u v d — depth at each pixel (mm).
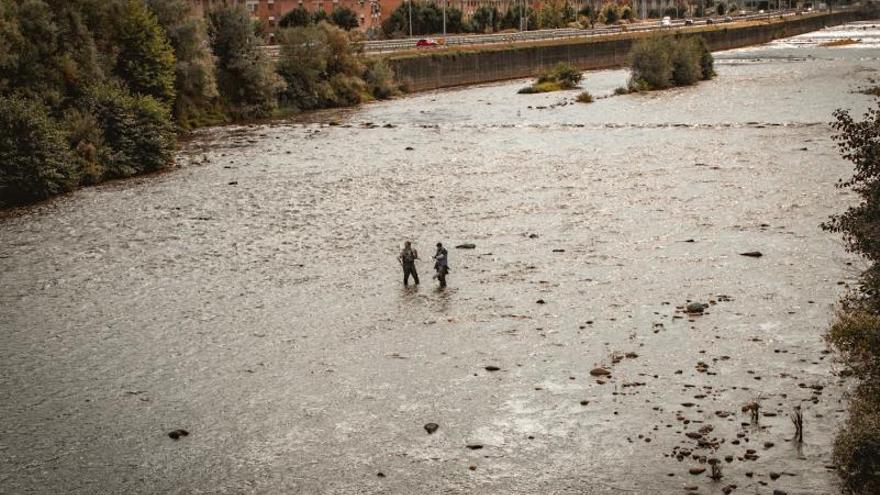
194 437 21547
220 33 89625
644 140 63969
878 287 23781
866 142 24891
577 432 21141
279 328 28625
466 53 120438
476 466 19859
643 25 197875
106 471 20109
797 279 31562
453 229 40438
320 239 39594
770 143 60156
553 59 135125
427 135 71125
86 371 25641
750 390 22828
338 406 22938
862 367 21375
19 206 49156
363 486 19250
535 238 38344
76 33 70188
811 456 19484
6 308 31547
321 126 80125
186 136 76062
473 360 25500
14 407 23406
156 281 34250
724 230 38438
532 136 68375
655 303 29609
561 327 27750
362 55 106250
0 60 62750
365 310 30031
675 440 20500
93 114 58625
